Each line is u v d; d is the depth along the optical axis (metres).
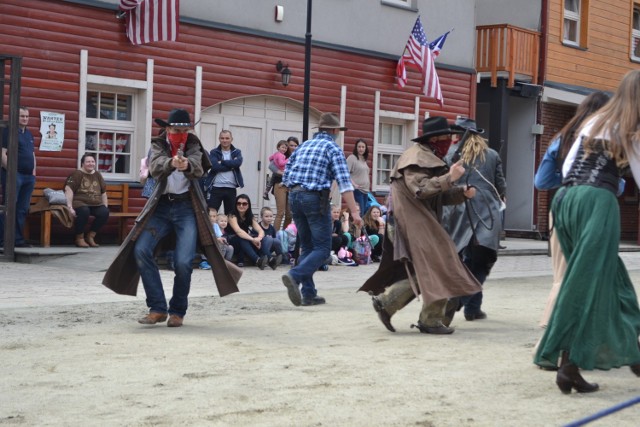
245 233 15.38
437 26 24.12
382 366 7.05
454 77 24.59
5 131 15.34
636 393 6.23
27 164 15.42
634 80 6.07
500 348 7.96
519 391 6.24
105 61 17.56
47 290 11.53
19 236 15.53
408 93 23.34
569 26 28.97
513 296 12.27
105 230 17.45
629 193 30.41
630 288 6.27
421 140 8.54
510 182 27.62
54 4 16.84
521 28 26.31
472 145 9.71
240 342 8.10
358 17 22.08
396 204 8.52
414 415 5.57
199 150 8.91
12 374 6.65
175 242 9.24
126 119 18.25
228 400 5.92
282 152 18.47
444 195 8.66
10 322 9.02
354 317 9.90
